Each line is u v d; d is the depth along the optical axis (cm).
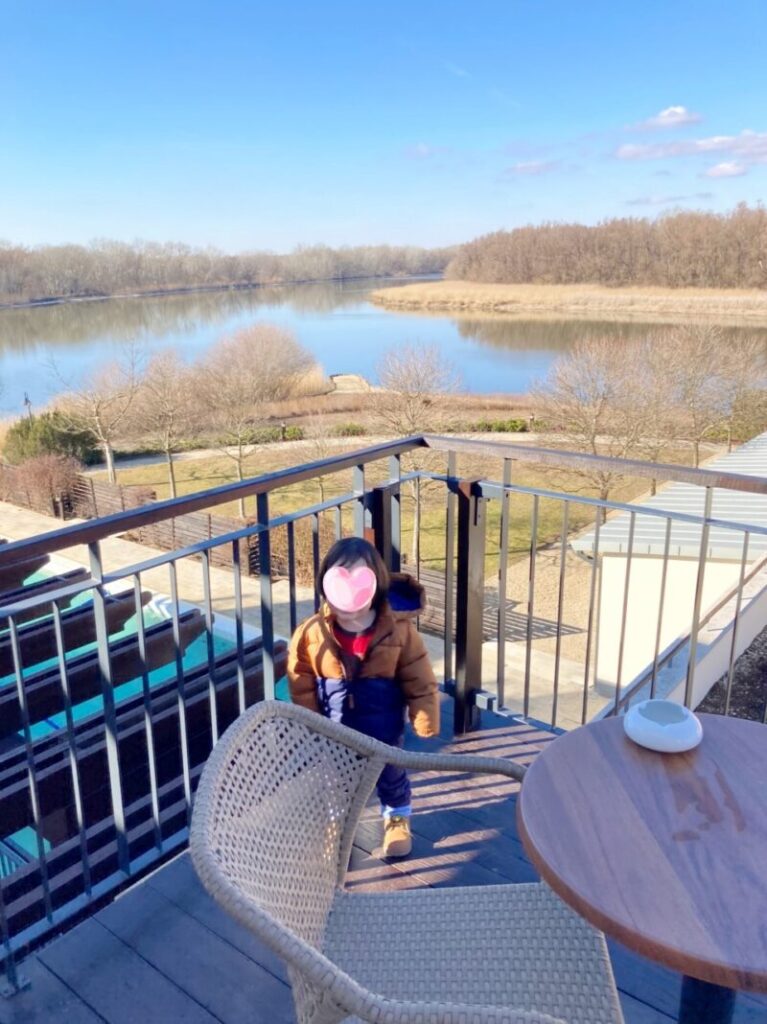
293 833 130
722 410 2305
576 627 1243
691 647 250
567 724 865
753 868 106
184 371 2886
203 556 215
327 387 4012
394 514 271
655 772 128
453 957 132
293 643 214
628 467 236
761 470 1165
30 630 449
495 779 252
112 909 200
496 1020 90
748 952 92
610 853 109
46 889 201
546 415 2358
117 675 436
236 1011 171
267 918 95
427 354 2647
